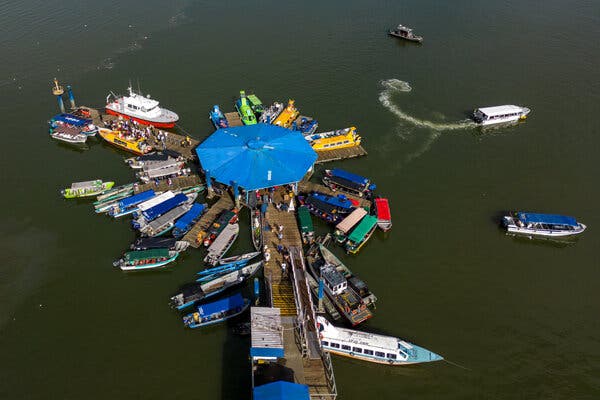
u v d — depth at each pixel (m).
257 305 76.25
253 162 95.19
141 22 169.25
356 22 176.00
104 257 84.81
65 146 112.19
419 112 128.25
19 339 70.88
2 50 147.00
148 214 89.38
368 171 107.31
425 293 80.38
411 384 67.31
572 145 117.50
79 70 139.50
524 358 70.94
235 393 64.81
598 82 143.00
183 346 70.75
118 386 65.12
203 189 99.75
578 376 68.81
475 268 85.69
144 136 111.50
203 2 187.25
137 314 75.25
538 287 82.50
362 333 70.31
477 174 107.44
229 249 87.50
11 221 91.31
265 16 177.75
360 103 131.12
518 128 123.44
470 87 139.75
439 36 168.12
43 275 81.06
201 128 118.44
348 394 65.62
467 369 69.19
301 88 136.50
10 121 117.81
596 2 195.75
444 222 94.94
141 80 136.38
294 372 63.78
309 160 98.38
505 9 189.88
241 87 135.50
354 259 86.44
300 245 86.12
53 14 172.38
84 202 96.81
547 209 98.31
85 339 71.12
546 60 154.38
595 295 81.56
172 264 84.25
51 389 64.56
